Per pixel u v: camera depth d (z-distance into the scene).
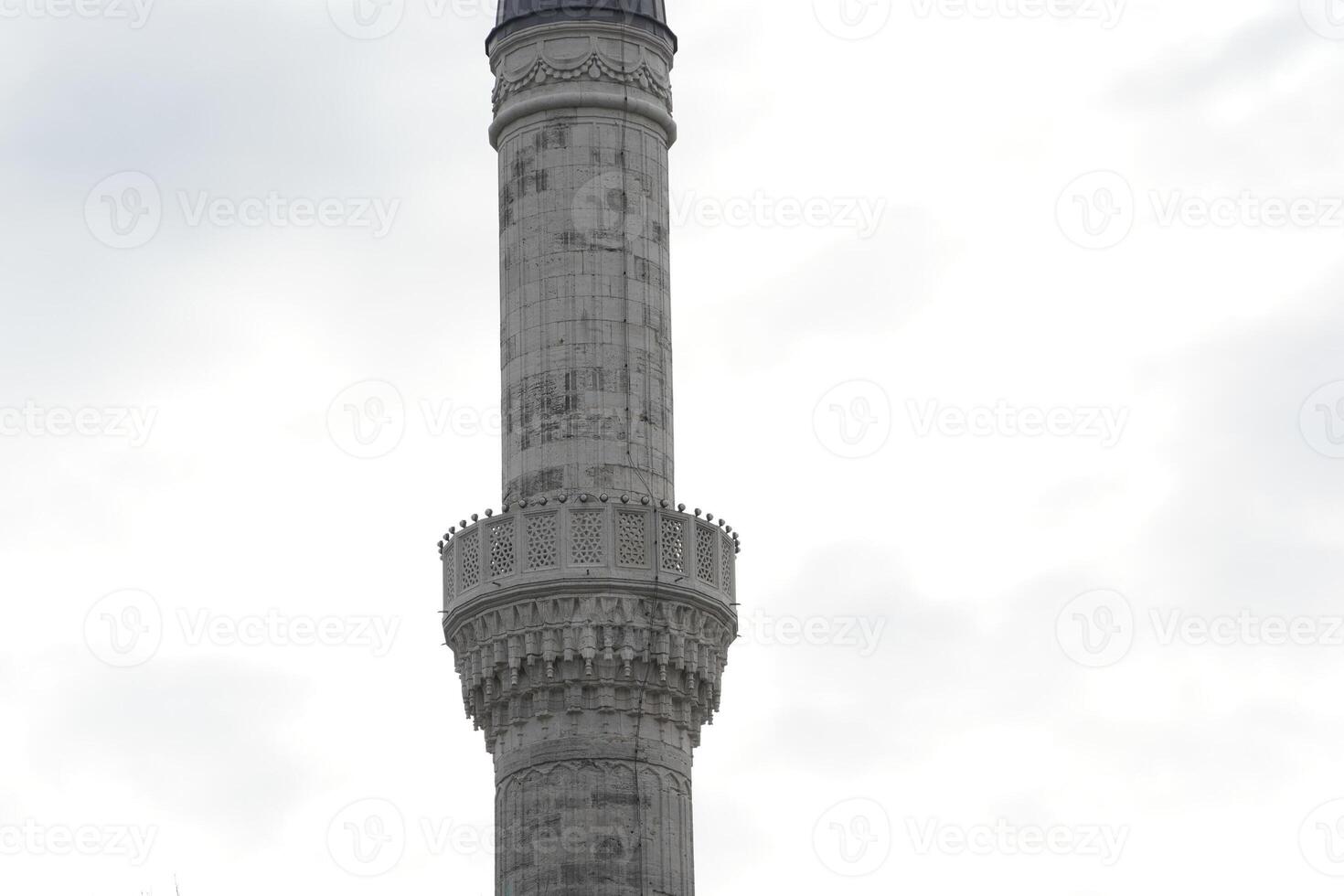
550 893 80.19
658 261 84.25
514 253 84.12
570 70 84.44
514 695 81.62
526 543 81.62
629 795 80.81
